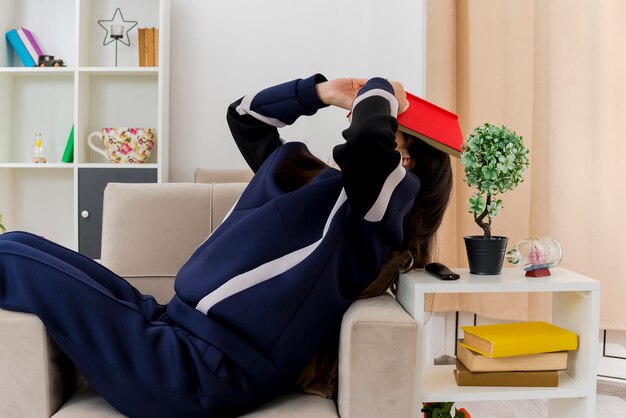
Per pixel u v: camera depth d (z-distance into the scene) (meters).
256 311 1.04
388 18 2.76
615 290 2.13
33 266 0.98
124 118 2.89
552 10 2.21
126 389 0.98
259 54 2.89
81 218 2.67
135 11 2.89
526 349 1.29
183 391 0.99
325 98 1.32
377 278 1.26
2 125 2.82
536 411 2.04
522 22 2.30
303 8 2.87
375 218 1.09
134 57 2.90
